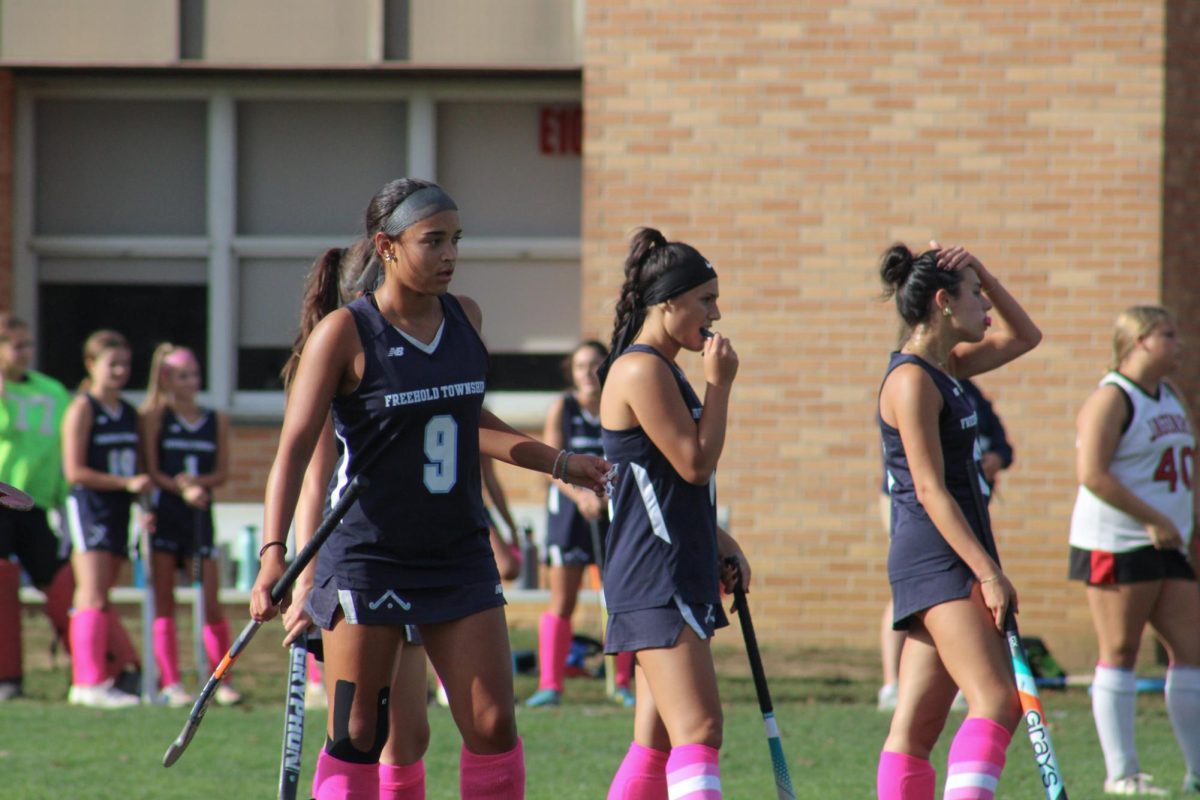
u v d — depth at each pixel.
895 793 18.23
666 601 16.88
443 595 16.16
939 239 41.12
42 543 34.44
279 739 28.16
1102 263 40.84
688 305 17.38
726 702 32.91
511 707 16.27
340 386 16.02
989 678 17.50
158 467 33.41
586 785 24.05
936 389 18.00
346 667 16.25
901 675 18.44
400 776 17.69
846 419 41.22
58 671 36.97
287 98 45.00
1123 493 24.05
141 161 45.28
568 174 44.97
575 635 36.81
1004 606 17.42
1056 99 40.97
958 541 17.59
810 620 41.12
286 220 45.16
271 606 15.45
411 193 15.92
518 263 45.00
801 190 41.38
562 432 32.81
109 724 29.52
